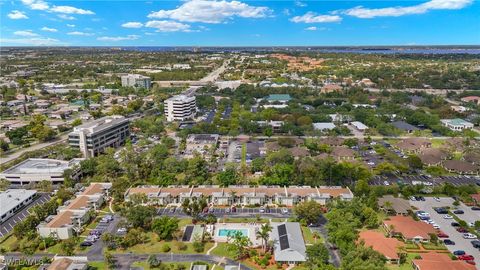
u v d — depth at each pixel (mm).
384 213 167750
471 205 177750
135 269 128875
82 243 144500
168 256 137000
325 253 129250
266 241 140375
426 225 152750
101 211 175000
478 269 127000
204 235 150375
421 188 191000
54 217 161625
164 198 181500
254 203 181375
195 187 192625
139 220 154500
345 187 191125
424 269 122812
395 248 135125
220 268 129625
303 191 184875
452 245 142500
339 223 146125
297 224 154125
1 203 177375
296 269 128625
